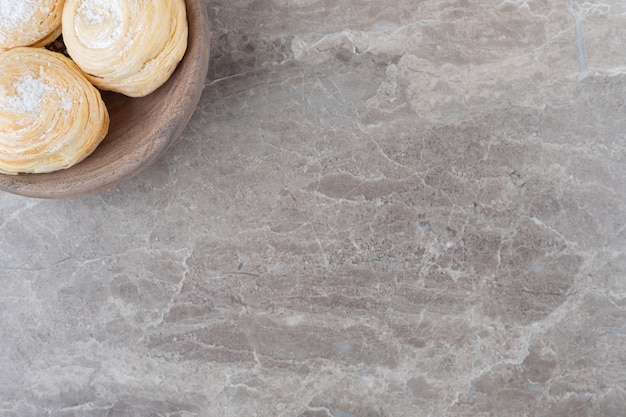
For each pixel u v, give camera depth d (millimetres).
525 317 709
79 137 621
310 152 711
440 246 711
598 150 704
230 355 719
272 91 709
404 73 707
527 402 710
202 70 627
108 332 719
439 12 706
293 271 716
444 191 709
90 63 617
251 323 718
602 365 708
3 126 606
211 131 711
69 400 721
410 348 713
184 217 716
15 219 719
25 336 721
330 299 716
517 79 705
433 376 713
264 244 715
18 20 626
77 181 622
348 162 711
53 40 653
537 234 708
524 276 709
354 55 708
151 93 649
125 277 719
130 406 719
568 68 704
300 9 708
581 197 706
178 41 618
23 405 722
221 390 718
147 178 714
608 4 701
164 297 719
